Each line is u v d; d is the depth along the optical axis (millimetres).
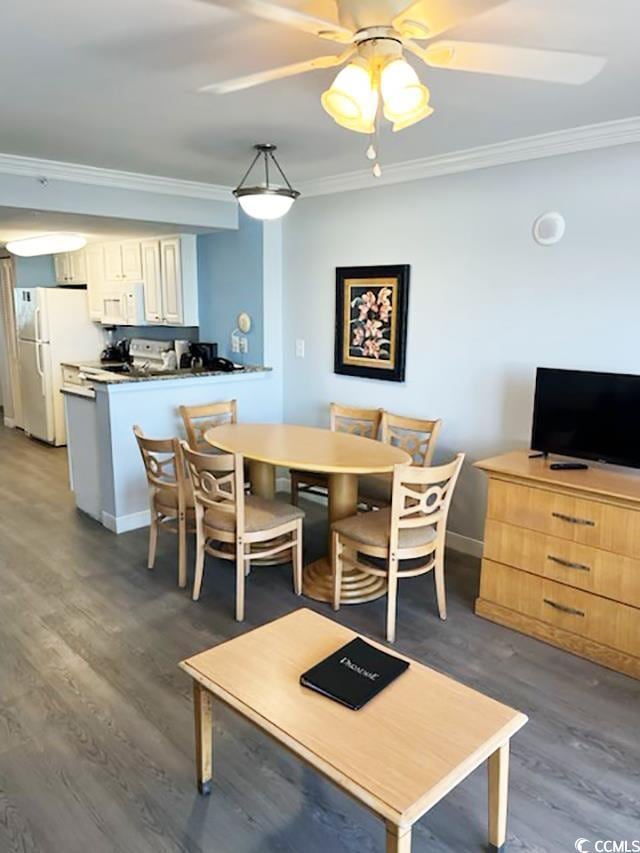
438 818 1943
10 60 2215
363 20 1524
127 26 1942
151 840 1855
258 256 4875
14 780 2078
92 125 3041
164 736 2293
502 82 2398
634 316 3092
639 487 2707
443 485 3186
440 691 1787
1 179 3766
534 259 3430
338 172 4152
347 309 4465
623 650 2699
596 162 3117
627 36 1995
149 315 5875
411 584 3545
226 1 1399
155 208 4469
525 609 3000
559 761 2189
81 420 4434
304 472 4117
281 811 1967
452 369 3918
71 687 2572
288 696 1750
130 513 4293
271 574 3652
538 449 3203
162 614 3168
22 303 6801
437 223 3859
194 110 2797
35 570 3656
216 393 4703
